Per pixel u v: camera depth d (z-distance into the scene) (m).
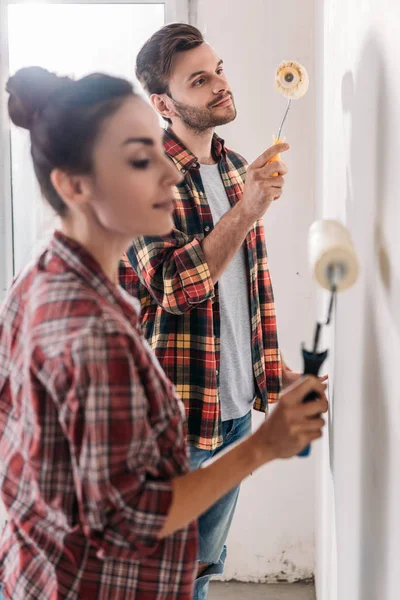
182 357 1.97
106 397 0.95
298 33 2.63
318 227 1.07
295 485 2.85
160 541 1.10
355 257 0.99
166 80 1.97
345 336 1.58
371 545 1.24
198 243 1.85
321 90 2.34
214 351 1.97
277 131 2.67
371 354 1.22
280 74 1.74
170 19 2.77
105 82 1.08
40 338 1.00
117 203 1.08
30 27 2.76
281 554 2.89
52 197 1.12
